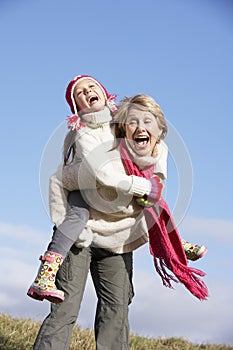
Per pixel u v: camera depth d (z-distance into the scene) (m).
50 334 5.48
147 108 5.52
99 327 5.80
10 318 9.81
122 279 5.80
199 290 5.86
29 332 8.98
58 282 5.59
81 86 5.79
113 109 5.71
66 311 5.54
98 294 5.86
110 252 5.73
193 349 10.48
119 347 5.75
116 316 5.75
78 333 9.32
